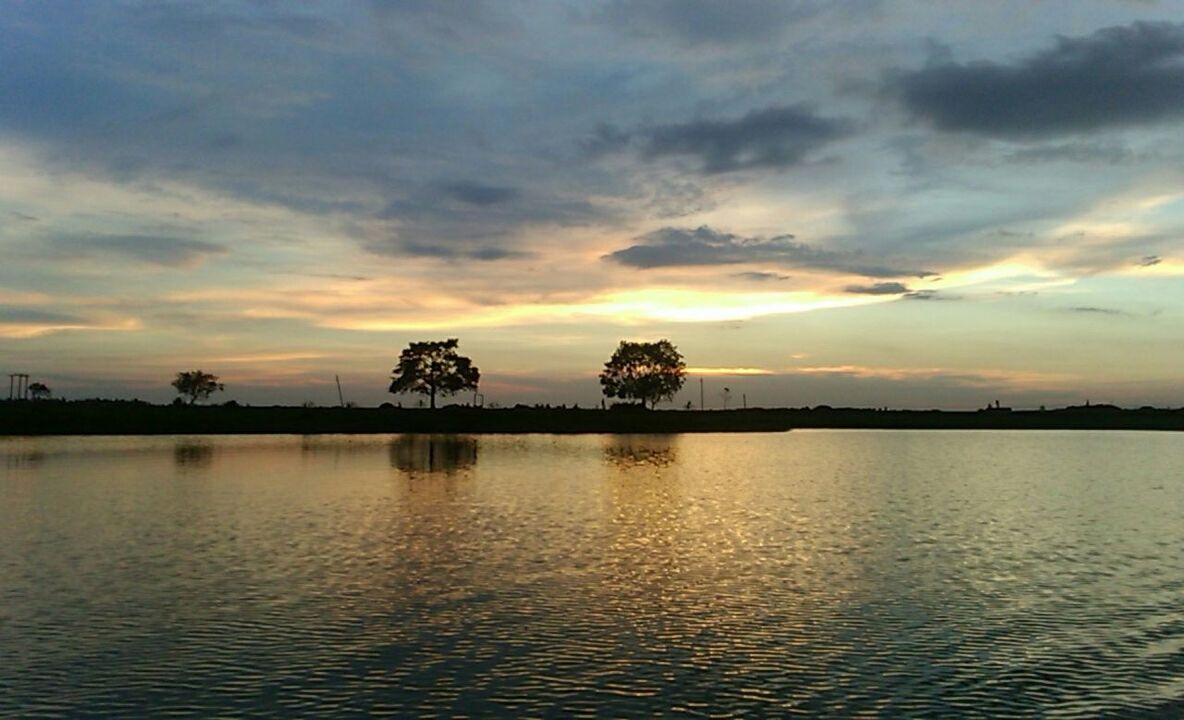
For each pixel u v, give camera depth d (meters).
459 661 21.16
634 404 186.50
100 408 130.50
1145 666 21.33
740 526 41.59
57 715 17.89
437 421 142.00
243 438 111.12
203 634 23.00
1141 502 53.56
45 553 33.28
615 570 31.06
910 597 27.70
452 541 36.34
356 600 26.44
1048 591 28.73
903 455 98.81
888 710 18.59
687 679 20.16
